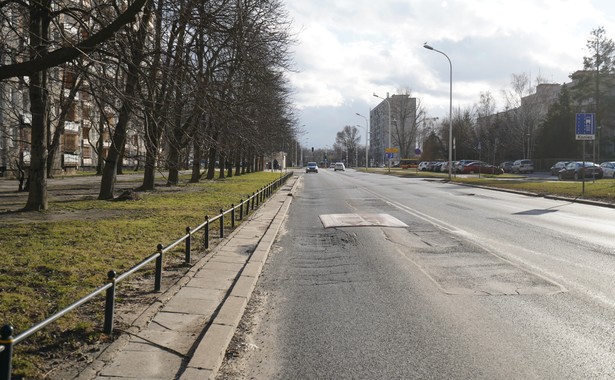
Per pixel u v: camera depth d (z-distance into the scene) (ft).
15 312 19.98
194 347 17.61
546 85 279.28
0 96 74.28
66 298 22.27
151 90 39.47
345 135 616.39
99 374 15.17
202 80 43.09
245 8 53.21
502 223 53.26
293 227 54.03
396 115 379.14
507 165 248.52
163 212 58.08
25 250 32.27
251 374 16.07
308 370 16.30
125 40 38.65
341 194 106.83
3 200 70.95
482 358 17.02
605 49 214.07
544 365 16.35
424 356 17.29
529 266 31.48
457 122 327.06
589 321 20.77
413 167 331.57
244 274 29.25
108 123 37.70
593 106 224.94
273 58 67.72
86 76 34.42
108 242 36.78
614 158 224.94
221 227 43.93
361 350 17.97
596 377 15.42
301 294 26.07
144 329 19.44
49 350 16.75
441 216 61.16
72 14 36.83
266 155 142.72
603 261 32.78
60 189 98.68
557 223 52.85
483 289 26.12
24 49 36.91
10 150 133.59
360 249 39.32
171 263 31.99
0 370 11.67
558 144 239.71
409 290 26.25
